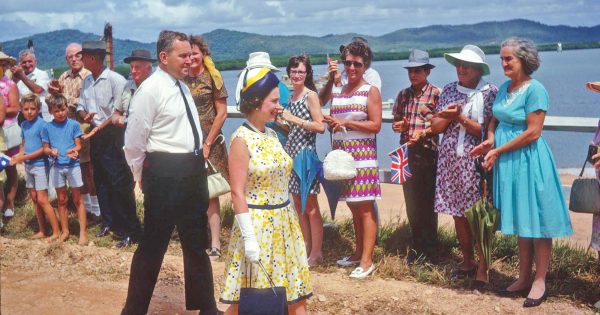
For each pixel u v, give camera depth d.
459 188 5.61
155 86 4.75
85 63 7.19
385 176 7.58
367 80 6.28
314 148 6.20
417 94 6.10
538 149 5.13
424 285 5.76
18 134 8.17
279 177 4.33
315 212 6.35
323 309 5.38
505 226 5.22
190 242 4.95
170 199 4.80
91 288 5.85
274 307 4.07
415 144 6.05
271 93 4.30
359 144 5.95
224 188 6.41
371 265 6.05
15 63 8.56
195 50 6.22
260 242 4.24
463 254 5.89
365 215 6.01
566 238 7.16
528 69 5.14
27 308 5.34
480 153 5.33
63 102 7.01
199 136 4.96
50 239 7.20
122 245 6.97
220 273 6.14
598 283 5.56
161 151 4.79
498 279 5.83
